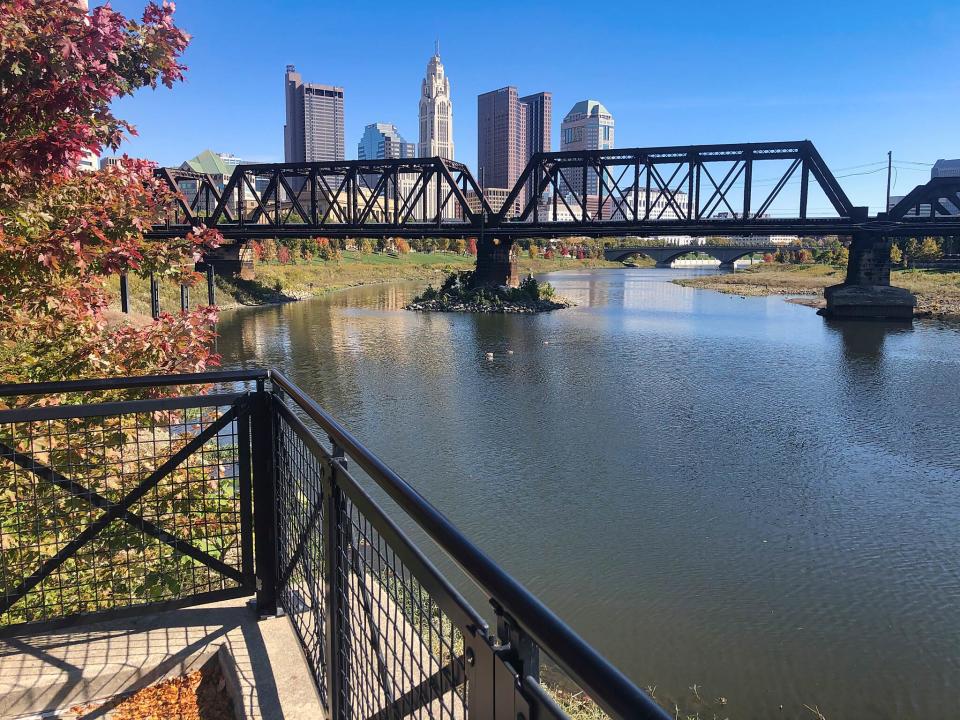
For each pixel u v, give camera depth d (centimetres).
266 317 5922
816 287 9362
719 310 6675
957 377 3238
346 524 244
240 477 382
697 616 1165
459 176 7212
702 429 2342
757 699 955
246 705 310
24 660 337
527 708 122
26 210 532
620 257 17200
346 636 250
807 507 1656
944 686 976
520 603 120
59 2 510
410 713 185
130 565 433
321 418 255
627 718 90
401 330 5062
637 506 1658
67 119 528
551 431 2311
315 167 7106
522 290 6950
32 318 599
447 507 1652
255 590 392
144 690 335
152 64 577
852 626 1145
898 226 5872
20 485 440
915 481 1841
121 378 346
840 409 2627
